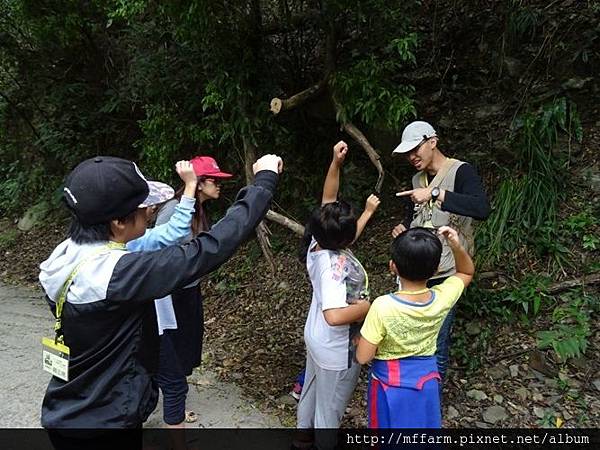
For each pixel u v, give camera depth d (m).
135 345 1.35
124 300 1.25
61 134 5.57
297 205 4.30
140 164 4.88
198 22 3.19
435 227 2.27
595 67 3.86
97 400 1.33
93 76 5.38
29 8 4.65
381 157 4.07
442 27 4.36
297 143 4.30
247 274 4.18
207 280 4.29
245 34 3.48
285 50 3.83
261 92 3.72
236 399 2.86
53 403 1.39
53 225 5.93
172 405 2.23
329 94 3.68
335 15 3.20
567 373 2.67
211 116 3.74
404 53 2.87
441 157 2.31
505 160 3.71
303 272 3.95
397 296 1.88
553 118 3.59
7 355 3.44
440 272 2.21
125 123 5.49
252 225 1.33
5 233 6.11
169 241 1.76
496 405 2.60
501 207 3.39
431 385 1.91
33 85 5.79
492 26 4.32
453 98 4.21
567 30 3.98
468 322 3.06
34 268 5.25
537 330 2.91
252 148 3.82
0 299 4.53
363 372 2.97
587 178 3.48
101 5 4.40
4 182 6.75
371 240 3.90
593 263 3.08
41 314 4.16
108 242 1.33
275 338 3.45
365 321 1.89
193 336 2.31
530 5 4.15
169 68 4.08
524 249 3.29
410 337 1.88
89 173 1.28
